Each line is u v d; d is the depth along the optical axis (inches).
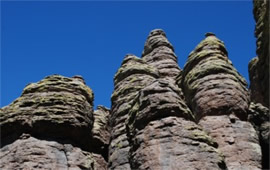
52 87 1980.8
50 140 1780.3
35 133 1798.7
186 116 1596.9
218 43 2230.6
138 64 2556.6
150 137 1525.6
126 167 1961.1
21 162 1664.6
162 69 2898.6
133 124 1647.4
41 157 1694.1
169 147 1473.9
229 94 1915.6
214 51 2165.4
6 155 1705.2
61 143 1788.9
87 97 2055.9
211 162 1430.9
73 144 1824.6
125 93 2338.8
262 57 1930.4
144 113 1608.0
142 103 1646.2
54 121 1815.9
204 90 1962.4
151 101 1620.3
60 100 1900.8
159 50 3075.8
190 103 2037.4
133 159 1536.7
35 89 1967.3
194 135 1512.1
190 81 2076.8
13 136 1786.4
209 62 2084.2
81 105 1934.1
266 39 1843.0
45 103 1883.6
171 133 1513.3
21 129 1802.4
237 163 1665.8
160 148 1478.8
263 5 2111.2
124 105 2256.4
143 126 1590.8
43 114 1834.4
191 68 2166.6
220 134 1776.6
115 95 2384.4
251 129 1811.0
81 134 1867.6
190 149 1461.6
